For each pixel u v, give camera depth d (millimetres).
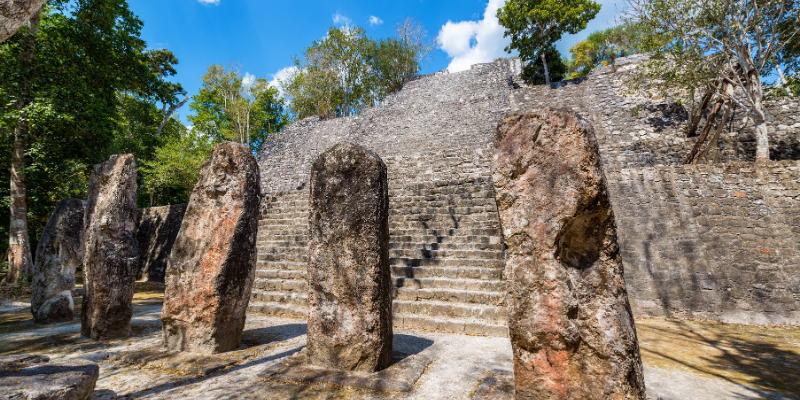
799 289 5711
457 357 3879
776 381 3338
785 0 7402
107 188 4832
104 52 11398
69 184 12461
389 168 12234
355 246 3418
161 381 3254
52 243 5957
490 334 4785
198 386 3139
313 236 3609
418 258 6766
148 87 12938
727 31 7941
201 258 4012
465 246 6922
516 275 2494
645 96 12102
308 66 26578
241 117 24844
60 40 10852
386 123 16938
